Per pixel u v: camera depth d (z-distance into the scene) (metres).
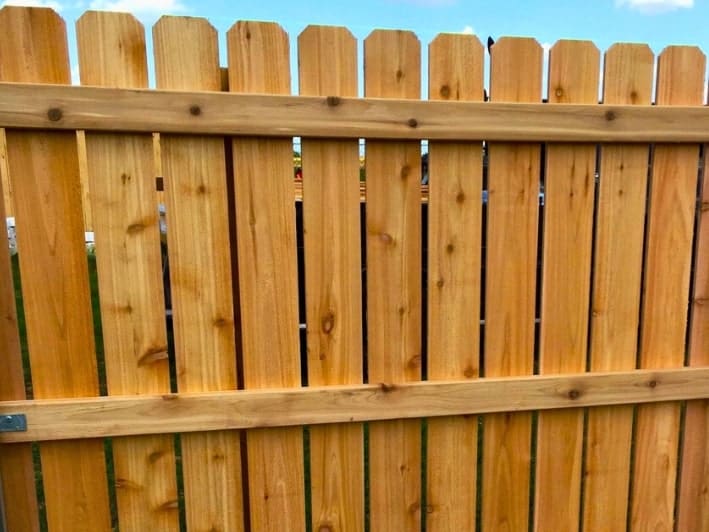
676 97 1.62
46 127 1.34
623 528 1.83
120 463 1.53
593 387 1.68
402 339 1.60
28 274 1.41
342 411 1.57
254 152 1.46
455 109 1.48
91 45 1.35
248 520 1.63
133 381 1.50
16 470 1.49
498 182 1.57
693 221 1.69
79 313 1.46
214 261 1.49
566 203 1.61
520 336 1.65
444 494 1.71
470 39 1.50
